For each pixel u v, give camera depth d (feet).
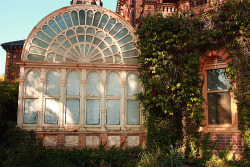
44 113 40.14
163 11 43.93
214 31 36.45
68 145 39.42
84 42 42.39
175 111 38.29
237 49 34.96
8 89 44.55
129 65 42.22
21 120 39.50
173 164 34.45
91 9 43.11
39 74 41.01
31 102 40.32
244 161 32.55
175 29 38.83
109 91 41.91
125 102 41.65
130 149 38.24
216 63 38.32
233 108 36.04
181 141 37.60
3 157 32.96
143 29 40.37
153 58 39.50
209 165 33.96
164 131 37.83
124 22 43.60
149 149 37.78
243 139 33.53
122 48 43.09
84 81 41.32
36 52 41.24
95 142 40.04
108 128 40.78
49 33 41.83
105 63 41.65
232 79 35.04
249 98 33.30
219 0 37.86
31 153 34.01
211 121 38.14
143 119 41.47
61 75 41.04
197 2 40.91
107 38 43.09
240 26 34.63
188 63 36.94
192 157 35.63
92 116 40.98
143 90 42.06
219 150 35.83
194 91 36.86
